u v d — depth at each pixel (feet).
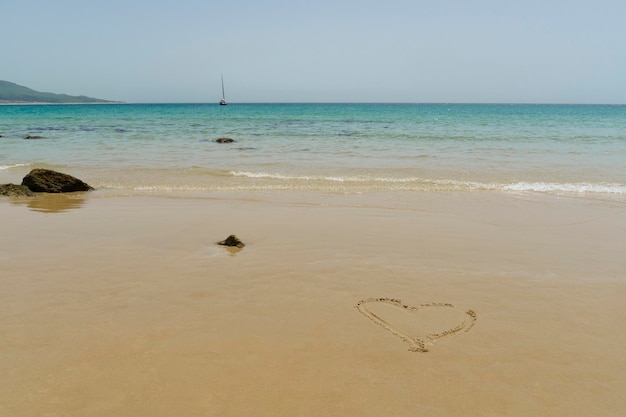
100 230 25.44
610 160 58.29
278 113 249.75
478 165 53.98
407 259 21.13
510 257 21.66
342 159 59.16
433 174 47.60
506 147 73.61
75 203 33.19
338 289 17.48
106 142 79.92
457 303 16.40
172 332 13.89
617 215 30.76
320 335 13.91
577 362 12.67
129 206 32.14
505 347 13.42
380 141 83.76
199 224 26.99
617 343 13.73
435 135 96.78
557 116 217.36
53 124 133.80
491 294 17.25
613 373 12.15
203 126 128.57
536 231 26.61
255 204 33.19
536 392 11.30
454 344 13.55
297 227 26.61
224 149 70.38
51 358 12.35
